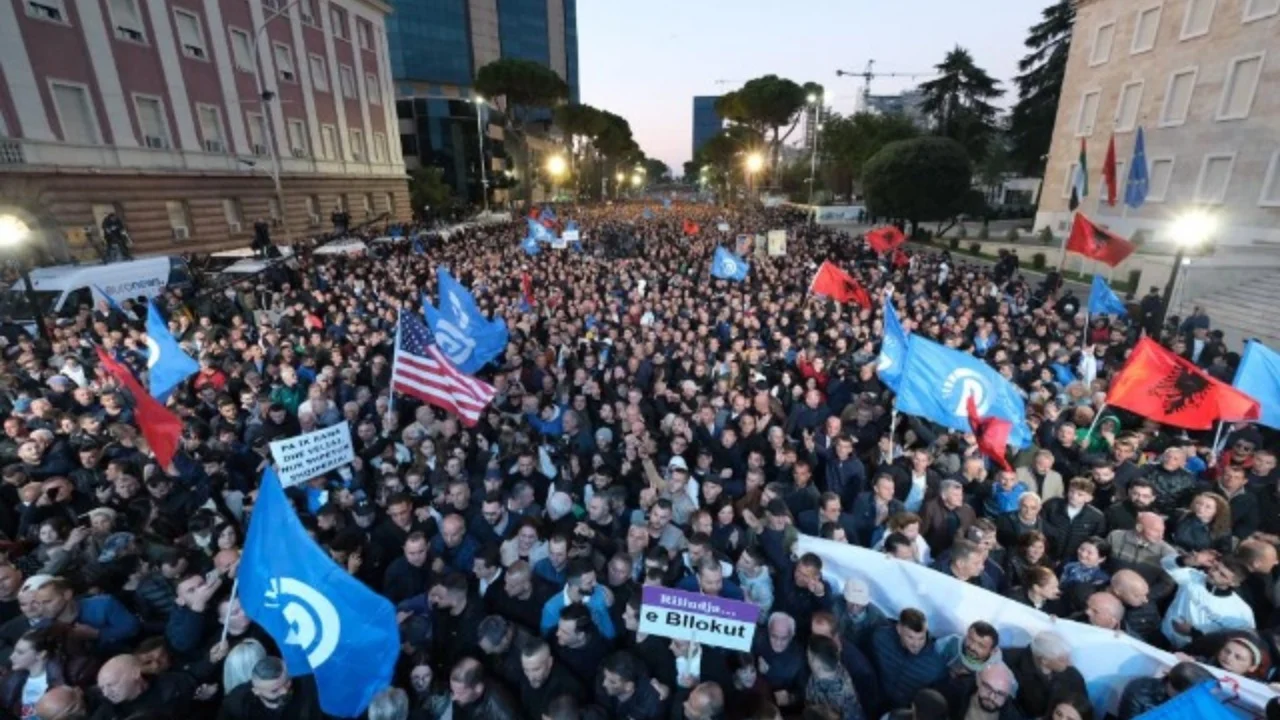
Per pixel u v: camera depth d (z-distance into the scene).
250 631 4.10
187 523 5.70
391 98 41.66
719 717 3.32
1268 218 24.30
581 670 3.98
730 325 12.23
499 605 4.50
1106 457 6.37
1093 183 33.66
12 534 5.76
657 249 25.67
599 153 96.19
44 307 14.39
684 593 3.59
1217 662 3.57
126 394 8.19
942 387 6.33
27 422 7.35
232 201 28.02
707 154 96.38
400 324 6.94
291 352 10.12
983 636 3.62
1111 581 4.25
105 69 21.62
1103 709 3.81
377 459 6.77
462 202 53.56
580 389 8.93
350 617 3.46
